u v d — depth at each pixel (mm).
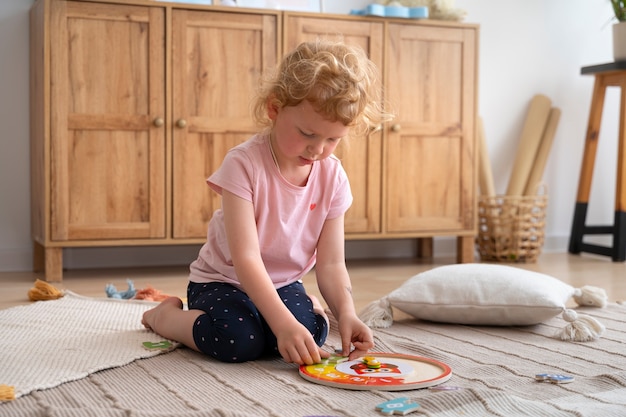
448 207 3236
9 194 3031
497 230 3377
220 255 1573
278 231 1512
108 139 2787
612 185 4008
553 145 3865
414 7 3209
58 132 2723
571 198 3916
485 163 3584
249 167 1459
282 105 1352
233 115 2916
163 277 2850
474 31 3227
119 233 2809
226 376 1330
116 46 2775
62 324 1757
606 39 3938
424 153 3189
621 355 1549
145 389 1241
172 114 2850
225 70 2900
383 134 3117
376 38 3086
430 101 3182
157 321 1622
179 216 2875
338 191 1554
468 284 1863
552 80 3844
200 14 2861
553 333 1774
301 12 2979
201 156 2893
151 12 2803
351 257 3518
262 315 1376
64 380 1275
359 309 2160
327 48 1386
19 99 3031
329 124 1327
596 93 3600
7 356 1431
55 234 2729
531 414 1085
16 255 3033
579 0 3867
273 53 2951
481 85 3717
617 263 3363
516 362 1477
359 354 1396
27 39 3029
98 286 2615
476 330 1811
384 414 1087
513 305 1798
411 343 1617
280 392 1222
